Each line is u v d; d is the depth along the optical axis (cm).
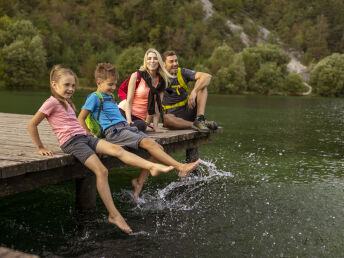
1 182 253
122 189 459
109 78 342
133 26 10244
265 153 732
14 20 7494
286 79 6725
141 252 280
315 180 518
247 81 6850
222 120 1503
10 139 382
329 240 310
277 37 12988
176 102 512
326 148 812
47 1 9850
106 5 11106
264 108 2530
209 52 9638
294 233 324
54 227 328
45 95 3123
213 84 6266
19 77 4841
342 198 430
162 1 10912
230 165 613
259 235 318
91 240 300
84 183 353
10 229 322
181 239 306
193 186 480
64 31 8188
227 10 13325
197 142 521
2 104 2009
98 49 9000
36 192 437
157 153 326
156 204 402
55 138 400
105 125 345
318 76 6328
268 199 423
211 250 287
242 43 11462
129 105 401
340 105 3300
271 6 14462
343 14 12700
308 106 3005
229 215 368
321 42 11931
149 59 407
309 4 13962
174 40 9444
